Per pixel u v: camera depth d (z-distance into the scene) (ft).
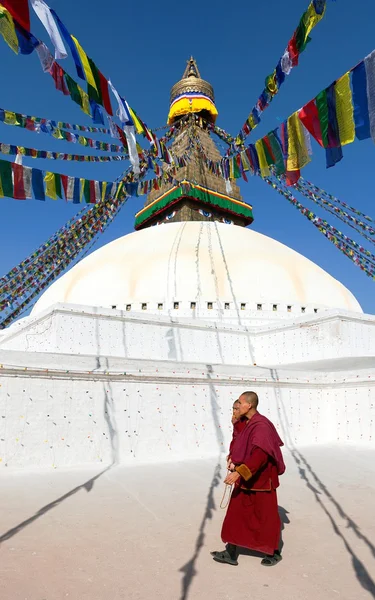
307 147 20.15
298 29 17.74
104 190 26.58
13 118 21.04
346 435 33.96
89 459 24.77
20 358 24.04
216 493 19.01
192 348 53.06
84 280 63.41
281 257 68.44
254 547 11.66
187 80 89.66
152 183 33.06
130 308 58.54
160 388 28.27
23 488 18.94
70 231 35.96
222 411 30.55
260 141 23.25
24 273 34.12
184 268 61.67
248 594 10.04
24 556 11.81
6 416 22.94
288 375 34.22
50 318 47.34
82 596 9.75
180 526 14.65
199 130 86.74
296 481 21.62
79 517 15.34
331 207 39.58
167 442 27.68
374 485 20.86
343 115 17.08
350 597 9.96
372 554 12.52
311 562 11.93
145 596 9.83
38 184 22.33
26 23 15.58
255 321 59.41
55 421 24.27
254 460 12.10
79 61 18.11
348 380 34.40
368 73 15.78
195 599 9.75
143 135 26.45
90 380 25.85
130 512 16.08
